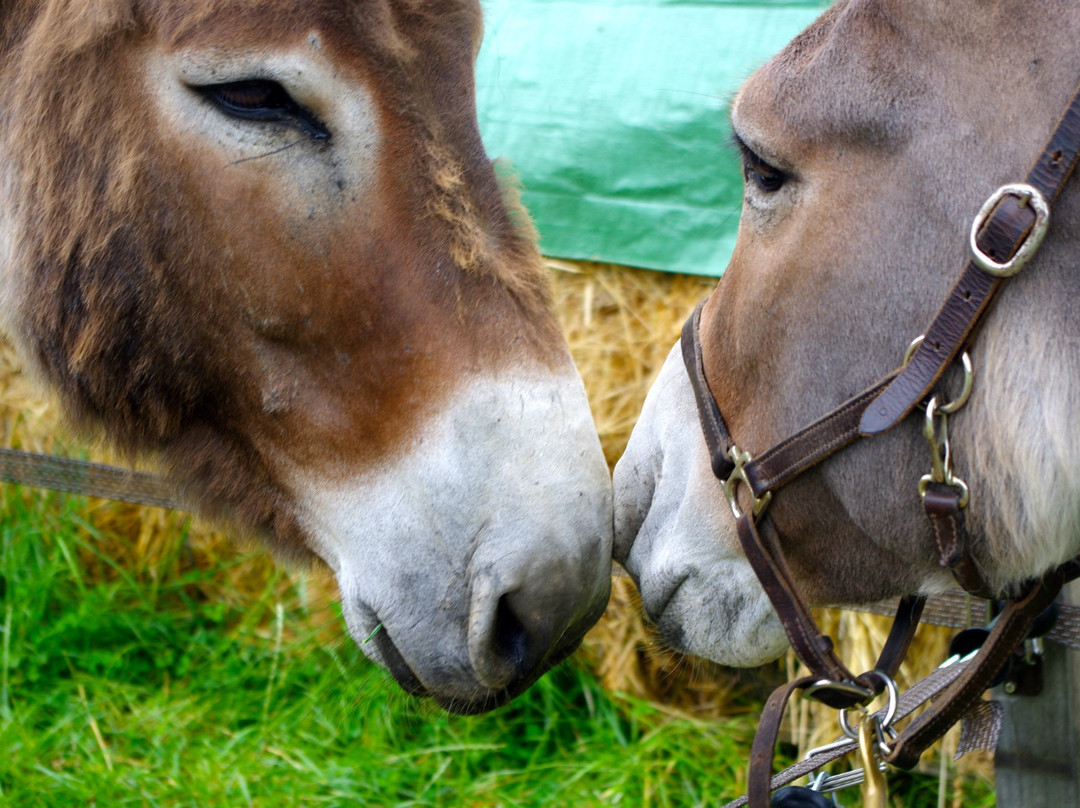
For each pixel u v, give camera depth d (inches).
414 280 56.2
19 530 133.3
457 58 58.4
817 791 59.0
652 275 111.2
